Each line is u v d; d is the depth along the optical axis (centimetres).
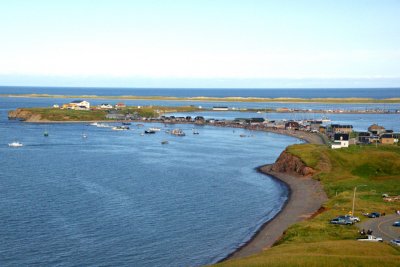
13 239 8731
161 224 10006
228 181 14938
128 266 7731
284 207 11638
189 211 11125
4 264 7594
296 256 6731
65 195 12238
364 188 12794
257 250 8475
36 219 10006
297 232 8812
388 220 9550
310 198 12525
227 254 8338
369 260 6519
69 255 8069
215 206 11681
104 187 13375
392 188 12738
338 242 7662
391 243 7881
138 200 11969
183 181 14688
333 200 11581
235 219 10562
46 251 8200
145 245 8700
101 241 8806
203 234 9438
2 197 11831
